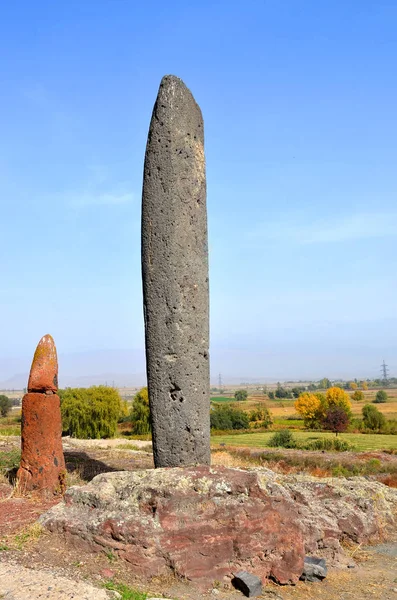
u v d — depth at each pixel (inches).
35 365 380.2
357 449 1200.8
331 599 268.1
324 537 339.3
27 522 306.2
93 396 1512.1
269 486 304.2
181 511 271.7
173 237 346.9
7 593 214.2
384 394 4483.3
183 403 337.1
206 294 357.7
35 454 368.8
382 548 371.2
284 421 2583.7
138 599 222.1
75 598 213.2
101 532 270.2
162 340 342.0
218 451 932.0
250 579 262.2
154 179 354.0
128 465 560.7
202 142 374.3
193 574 262.4
